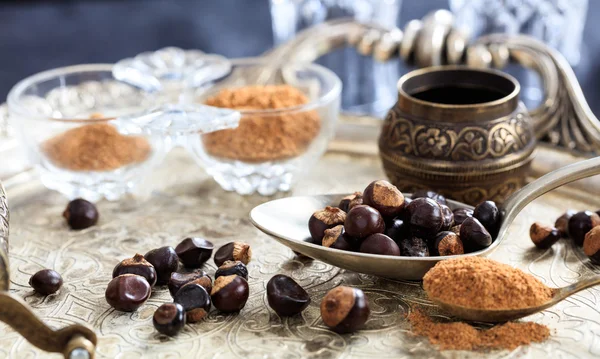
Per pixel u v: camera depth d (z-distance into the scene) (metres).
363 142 0.46
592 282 0.33
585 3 0.63
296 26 0.65
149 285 0.35
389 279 0.36
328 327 0.33
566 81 0.44
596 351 0.32
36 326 0.30
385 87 0.69
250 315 0.34
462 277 0.32
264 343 0.33
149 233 0.39
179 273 0.35
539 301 0.32
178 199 0.42
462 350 0.32
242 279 0.34
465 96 0.40
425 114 0.38
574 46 0.64
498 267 0.33
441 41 0.47
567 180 0.35
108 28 0.92
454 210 0.37
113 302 0.34
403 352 0.32
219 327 0.33
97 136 0.41
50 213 0.41
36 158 0.41
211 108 0.39
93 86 0.46
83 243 0.39
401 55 0.48
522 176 0.39
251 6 0.96
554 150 0.43
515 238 0.38
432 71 0.40
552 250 0.37
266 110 0.41
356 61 0.66
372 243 0.34
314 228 0.35
